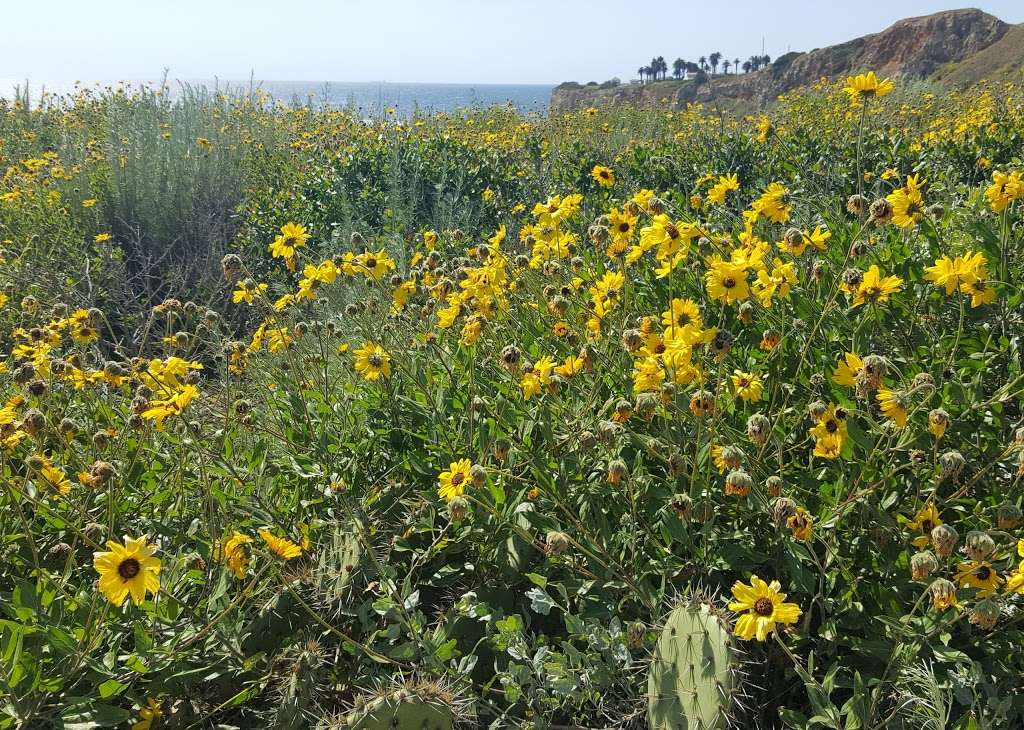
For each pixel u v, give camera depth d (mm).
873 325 3158
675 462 2619
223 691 2484
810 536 2227
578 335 3535
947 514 2570
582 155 8820
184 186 8617
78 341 4031
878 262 3465
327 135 11523
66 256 7398
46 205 8375
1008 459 2574
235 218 8641
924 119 9789
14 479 2889
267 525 2984
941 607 1979
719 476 2734
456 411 3441
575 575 2670
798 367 3070
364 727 1972
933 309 3291
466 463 2557
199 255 7754
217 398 4273
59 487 2740
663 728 2041
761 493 2432
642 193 4297
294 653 2422
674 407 2789
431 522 2852
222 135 10281
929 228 3605
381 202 8398
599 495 2812
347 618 2688
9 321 5660
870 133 7781
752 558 2486
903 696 2074
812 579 2338
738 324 3658
